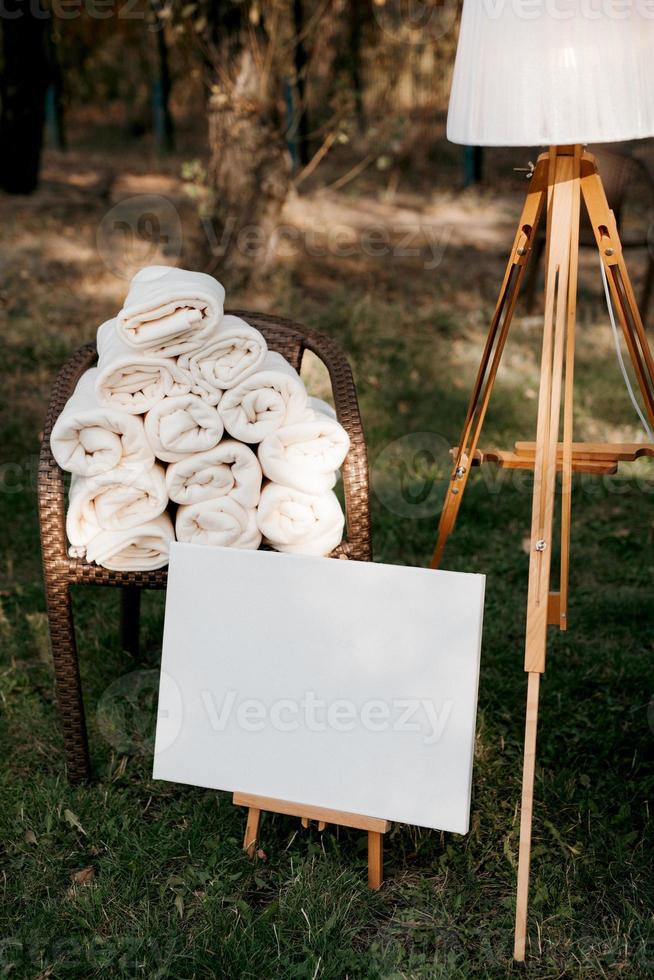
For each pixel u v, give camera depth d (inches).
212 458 89.1
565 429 85.6
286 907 85.5
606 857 91.2
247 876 89.7
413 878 90.1
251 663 87.0
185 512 90.7
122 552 93.0
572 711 112.2
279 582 86.0
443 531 100.7
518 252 88.0
